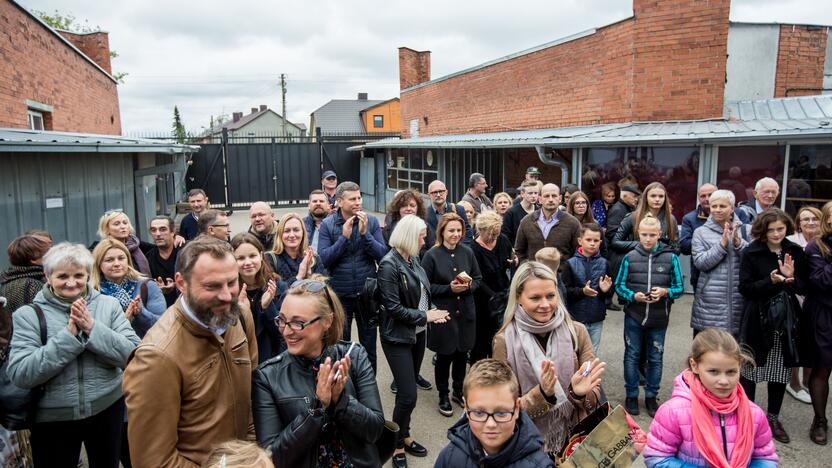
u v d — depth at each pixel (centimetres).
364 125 5203
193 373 203
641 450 248
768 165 748
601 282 450
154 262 497
